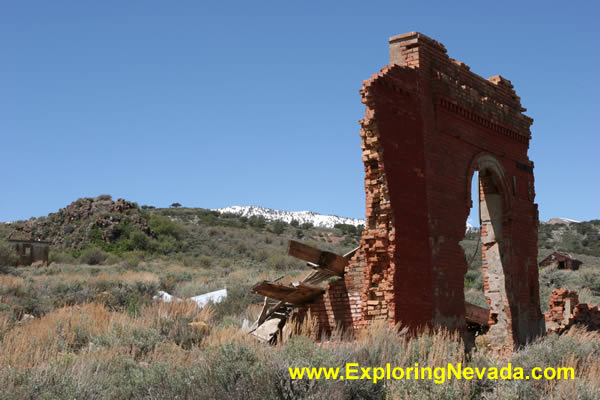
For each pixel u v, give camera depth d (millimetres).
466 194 16812
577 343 13484
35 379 9250
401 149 14578
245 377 9188
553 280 41469
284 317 16359
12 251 51500
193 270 51219
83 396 9062
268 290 15000
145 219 75125
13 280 29672
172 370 10086
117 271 47688
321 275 17484
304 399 8680
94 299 26141
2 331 14594
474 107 17641
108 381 9969
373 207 14352
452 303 15539
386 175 13984
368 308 13969
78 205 76250
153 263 58625
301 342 10742
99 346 12953
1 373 9539
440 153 15977
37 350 11828
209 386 9156
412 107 15195
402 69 14953
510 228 19406
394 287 13695
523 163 20656
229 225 94812
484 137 18312
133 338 13461
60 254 60688
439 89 15914
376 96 14039
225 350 10070
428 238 15031
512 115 20109
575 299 23000
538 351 12352
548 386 9680
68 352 12859
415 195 14812
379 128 13969
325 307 15422
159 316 15945
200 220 96750
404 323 13781
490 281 19312
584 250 77500
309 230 95062
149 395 9125
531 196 20844
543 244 83062
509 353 16719
